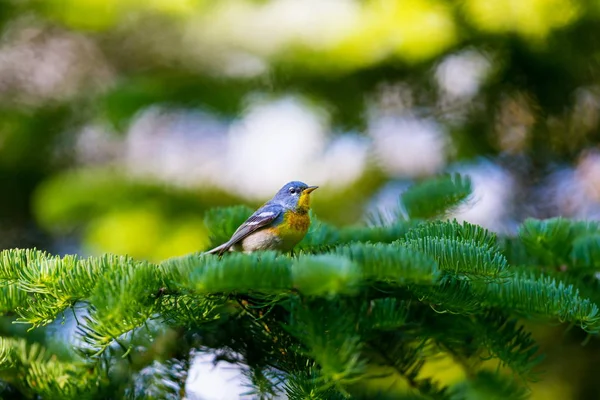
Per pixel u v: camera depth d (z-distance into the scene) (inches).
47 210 470.9
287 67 444.8
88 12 479.8
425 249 191.8
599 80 465.7
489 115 494.0
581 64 453.4
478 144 499.8
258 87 476.1
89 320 185.8
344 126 495.5
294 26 432.5
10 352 217.6
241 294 198.5
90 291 191.5
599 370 350.3
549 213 478.3
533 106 485.4
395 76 470.9
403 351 227.0
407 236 223.3
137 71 618.5
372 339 223.5
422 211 299.7
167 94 472.4
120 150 572.4
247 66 476.1
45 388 214.2
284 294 176.6
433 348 233.6
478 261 189.8
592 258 249.0
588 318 196.7
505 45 442.3
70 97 562.6
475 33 432.5
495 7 412.2
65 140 569.3
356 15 427.5
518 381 225.9
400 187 511.5
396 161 517.7
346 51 427.8
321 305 183.0
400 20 421.4
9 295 196.7
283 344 209.2
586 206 481.1
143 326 218.4
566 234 253.1
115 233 458.9
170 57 549.0
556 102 480.4
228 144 512.4
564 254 253.9
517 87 478.6
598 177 488.7
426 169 516.1
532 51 443.5
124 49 622.8
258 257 177.9
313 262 166.4
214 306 199.2
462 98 489.7
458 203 299.3
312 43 431.5
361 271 170.4
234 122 482.3
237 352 219.0
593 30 426.9
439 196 299.7
